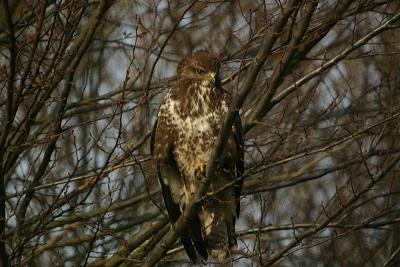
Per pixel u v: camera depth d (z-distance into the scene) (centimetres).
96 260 1338
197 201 1098
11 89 1119
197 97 1272
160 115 1296
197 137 1271
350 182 1327
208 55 1297
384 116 1455
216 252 1267
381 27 1112
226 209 1264
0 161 1110
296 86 1143
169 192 1305
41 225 1167
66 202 1208
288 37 1170
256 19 1233
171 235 1121
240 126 1226
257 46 1365
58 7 1176
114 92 1382
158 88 1428
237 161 1235
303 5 1136
